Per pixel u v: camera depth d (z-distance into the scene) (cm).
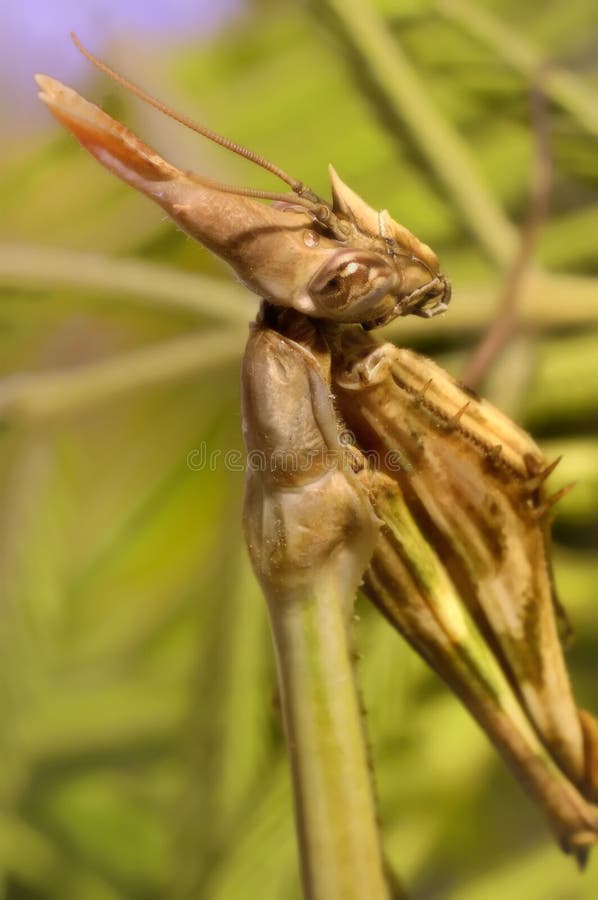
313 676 9
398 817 14
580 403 15
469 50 15
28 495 17
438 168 15
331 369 9
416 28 15
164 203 9
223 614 15
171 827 15
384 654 13
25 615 17
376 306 9
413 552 9
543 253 16
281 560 9
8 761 17
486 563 9
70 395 16
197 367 16
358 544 9
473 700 9
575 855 9
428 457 9
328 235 9
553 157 14
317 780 9
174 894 14
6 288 16
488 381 14
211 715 15
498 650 9
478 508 9
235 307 16
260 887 13
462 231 15
